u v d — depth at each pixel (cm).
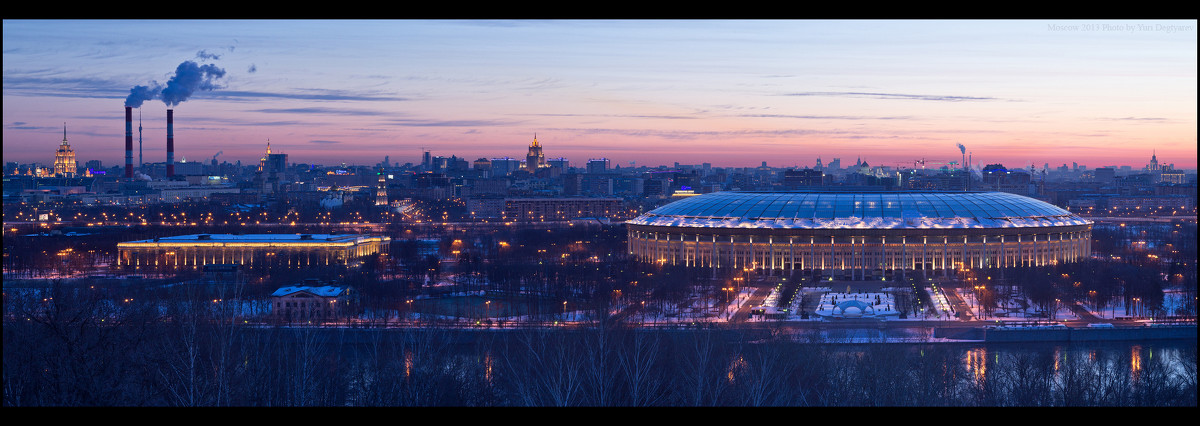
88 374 19988
